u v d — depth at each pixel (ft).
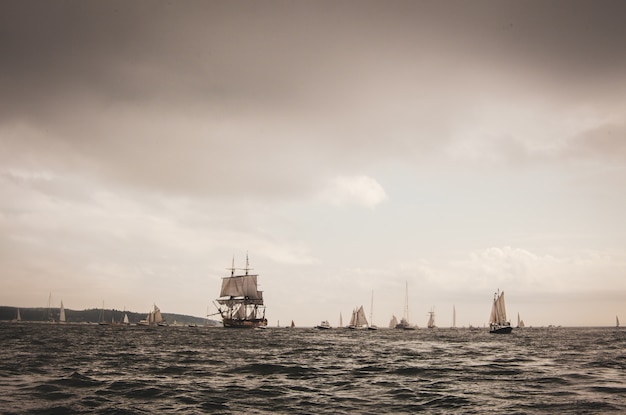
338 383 109.70
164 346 253.24
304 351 221.66
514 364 156.25
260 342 318.04
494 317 609.83
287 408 81.56
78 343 267.80
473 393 96.53
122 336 394.73
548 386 105.50
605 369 140.36
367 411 79.66
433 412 78.84
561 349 253.03
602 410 79.56
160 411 78.69
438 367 144.46
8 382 106.01
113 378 114.83
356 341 354.74
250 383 108.47
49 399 87.51
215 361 161.38
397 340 385.91
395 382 111.55
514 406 83.30
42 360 158.10
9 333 416.46
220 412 78.23
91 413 76.89
